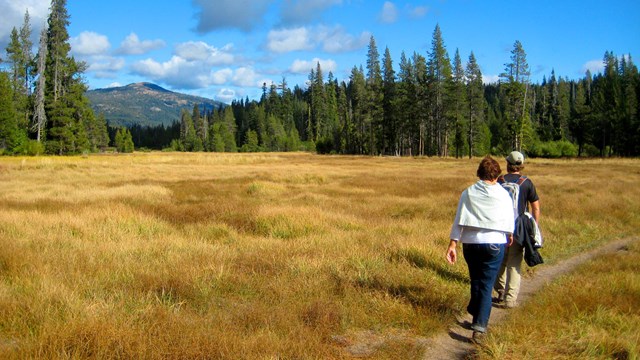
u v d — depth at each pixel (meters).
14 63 62.47
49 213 10.85
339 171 32.25
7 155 48.66
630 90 72.19
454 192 18.25
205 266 6.49
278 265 6.70
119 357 3.69
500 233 4.66
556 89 101.38
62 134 53.81
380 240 8.62
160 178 24.73
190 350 3.76
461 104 67.25
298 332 4.36
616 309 5.13
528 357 4.10
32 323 4.28
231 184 21.36
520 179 5.89
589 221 11.69
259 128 128.50
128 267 6.21
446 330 4.93
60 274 5.65
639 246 8.81
